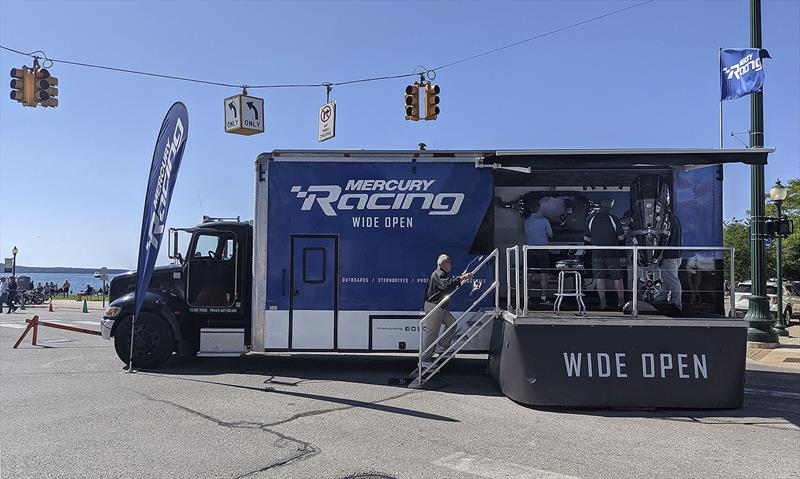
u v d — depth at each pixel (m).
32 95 14.72
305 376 9.49
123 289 10.61
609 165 9.06
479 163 9.51
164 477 4.88
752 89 13.43
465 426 6.54
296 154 9.84
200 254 10.24
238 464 5.19
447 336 9.28
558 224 11.40
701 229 9.80
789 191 35.84
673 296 9.03
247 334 10.14
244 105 16.38
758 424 6.84
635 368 7.52
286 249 9.77
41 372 9.75
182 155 9.25
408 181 9.77
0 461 5.27
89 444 5.77
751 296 14.93
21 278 38.44
